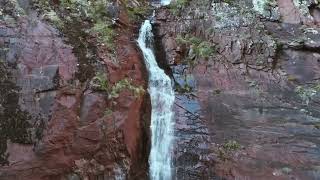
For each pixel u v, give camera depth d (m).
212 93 9.12
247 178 8.02
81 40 8.00
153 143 8.42
